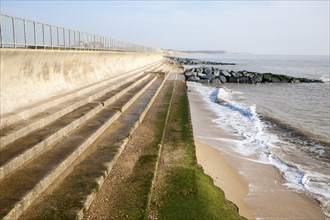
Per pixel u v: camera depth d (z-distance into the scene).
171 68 66.12
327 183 11.42
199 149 14.57
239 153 14.33
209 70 56.62
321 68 107.38
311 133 18.17
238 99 32.38
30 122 11.02
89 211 7.47
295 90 42.69
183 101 24.48
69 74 18.92
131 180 9.26
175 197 8.72
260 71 83.56
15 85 12.08
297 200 10.16
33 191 7.35
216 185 10.66
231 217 8.16
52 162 9.04
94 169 9.34
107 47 30.56
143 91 26.72
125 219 7.28
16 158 8.42
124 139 12.41
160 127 15.39
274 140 16.52
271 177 11.82
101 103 16.97
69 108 14.36
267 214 9.28
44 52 14.03
